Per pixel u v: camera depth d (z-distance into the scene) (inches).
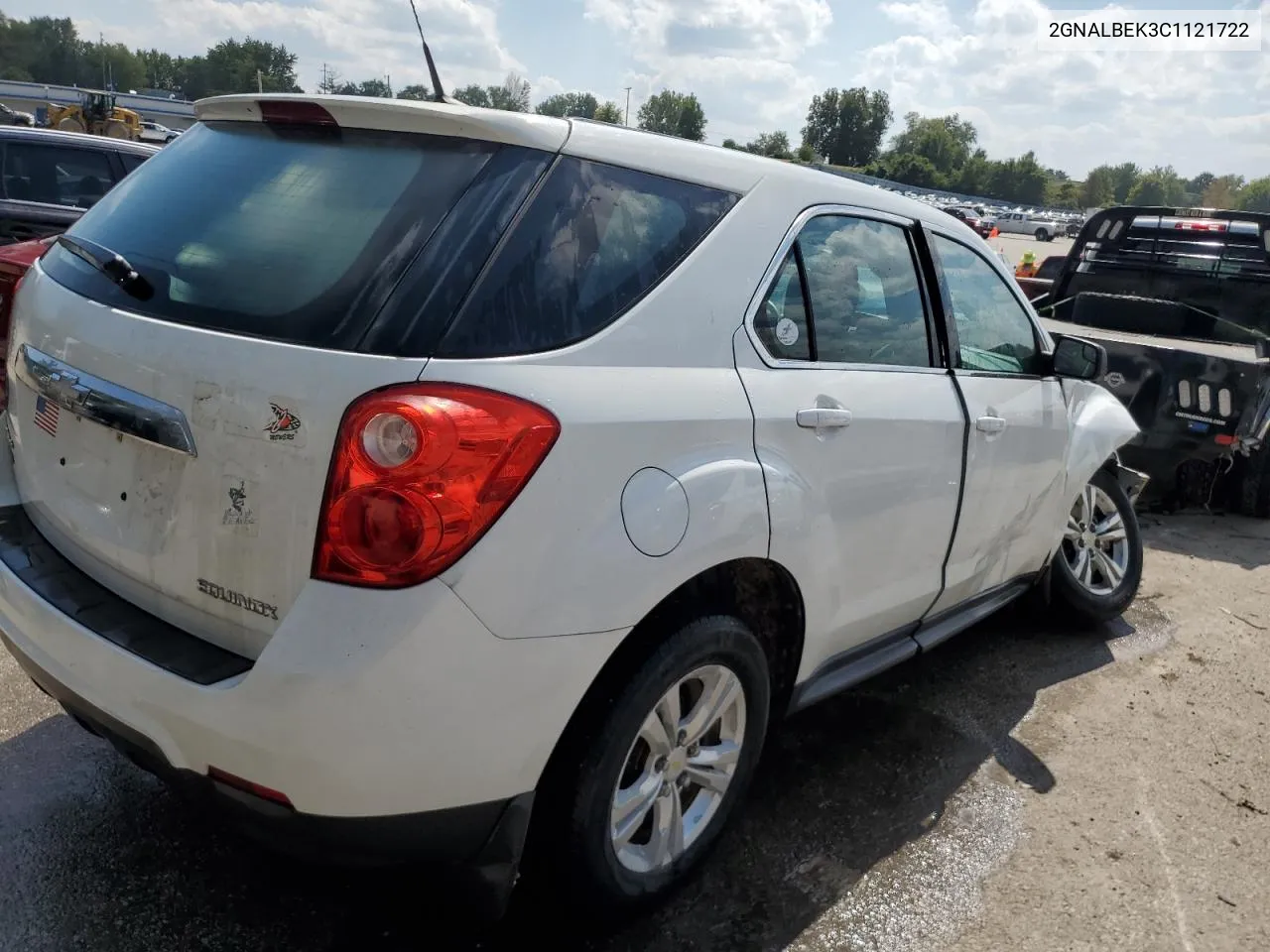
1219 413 239.5
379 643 71.7
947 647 172.9
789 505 98.8
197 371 79.6
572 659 79.9
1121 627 187.0
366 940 94.0
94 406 86.4
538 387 78.6
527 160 85.1
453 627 73.6
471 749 76.7
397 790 75.1
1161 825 123.1
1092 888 110.2
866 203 118.6
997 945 100.3
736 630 96.6
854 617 116.4
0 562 93.8
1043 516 155.9
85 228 102.1
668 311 91.4
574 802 86.0
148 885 99.0
